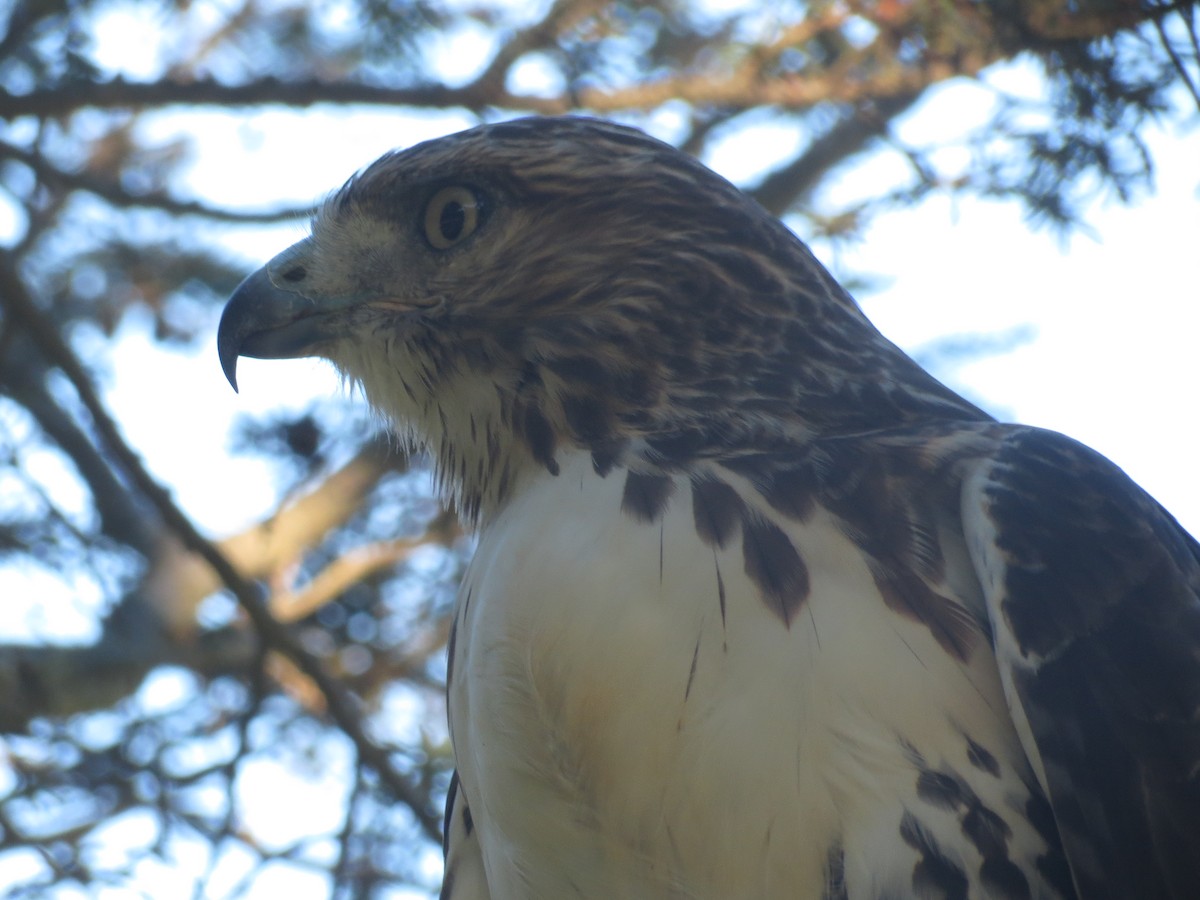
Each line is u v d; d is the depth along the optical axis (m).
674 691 5.93
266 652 12.48
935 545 6.26
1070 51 9.99
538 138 7.66
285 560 15.77
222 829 12.29
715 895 5.92
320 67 15.70
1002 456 6.49
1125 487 6.55
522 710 6.20
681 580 6.07
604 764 6.02
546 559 6.27
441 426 7.63
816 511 6.26
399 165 7.85
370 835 12.88
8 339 13.41
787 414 6.93
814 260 7.64
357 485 15.71
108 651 15.13
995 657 6.05
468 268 7.53
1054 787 5.86
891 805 5.75
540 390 7.22
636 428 6.98
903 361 7.46
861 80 11.33
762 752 5.82
